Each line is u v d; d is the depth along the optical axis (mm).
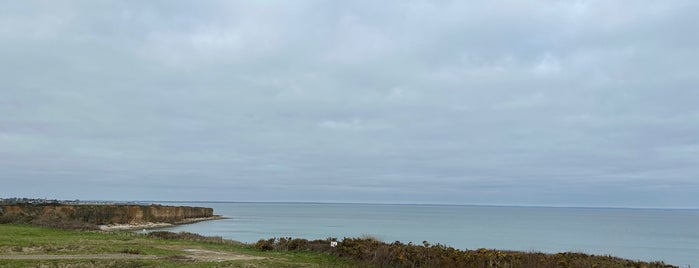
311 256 21172
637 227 117375
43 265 15859
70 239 23922
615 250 54375
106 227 76938
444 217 168375
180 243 24953
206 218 125375
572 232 89250
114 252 19719
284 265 18031
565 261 17812
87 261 17016
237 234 66312
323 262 19297
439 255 19219
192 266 16875
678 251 55438
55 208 75375
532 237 71688
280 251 22891
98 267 16188
